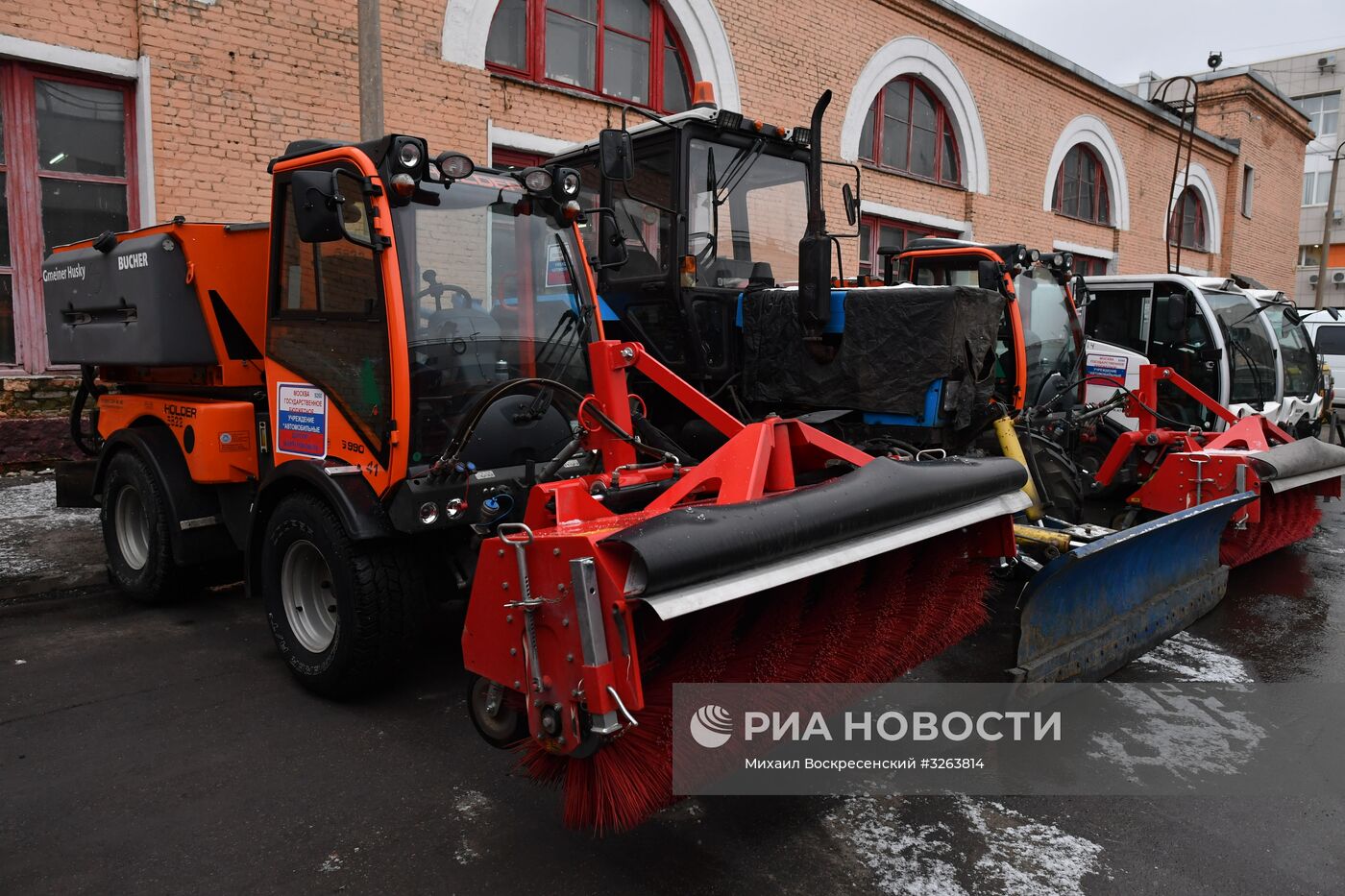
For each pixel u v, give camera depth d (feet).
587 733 7.36
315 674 12.10
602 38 33.37
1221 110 76.64
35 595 16.57
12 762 10.53
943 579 11.29
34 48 21.72
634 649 7.20
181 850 8.80
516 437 12.25
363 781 10.17
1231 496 16.33
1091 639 11.97
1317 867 8.68
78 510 21.17
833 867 8.60
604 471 11.66
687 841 9.02
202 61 23.88
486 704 9.01
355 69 26.61
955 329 16.19
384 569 11.51
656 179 18.01
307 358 12.48
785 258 19.51
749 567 7.96
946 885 8.32
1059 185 57.98
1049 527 14.25
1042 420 21.20
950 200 49.08
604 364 11.69
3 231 22.65
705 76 36.09
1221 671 13.75
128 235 15.20
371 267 11.40
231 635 14.85
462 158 11.44
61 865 8.54
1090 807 9.78
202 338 14.15
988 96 49.93
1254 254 81.82
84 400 17.90
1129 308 28.60
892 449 14.66
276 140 25.29
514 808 9.64
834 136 41.55
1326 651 14.67
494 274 12.47
